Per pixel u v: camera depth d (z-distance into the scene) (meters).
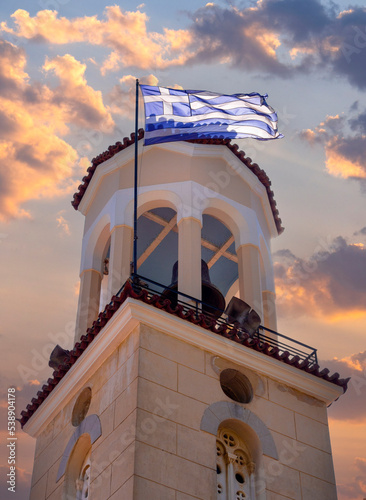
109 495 19.22
